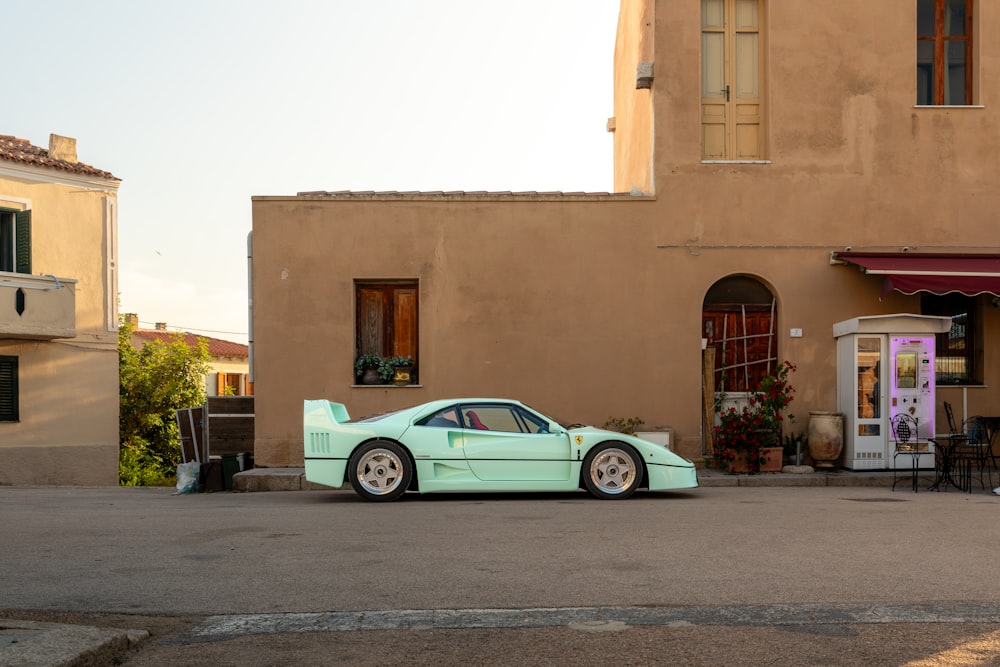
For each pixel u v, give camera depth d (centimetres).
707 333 1647
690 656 466
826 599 581
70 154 2523
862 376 1514
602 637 500
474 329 1603
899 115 1622
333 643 495
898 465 1500
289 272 1598
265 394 1588
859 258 1573
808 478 1452
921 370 1500
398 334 1631
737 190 1616
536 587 617
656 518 955
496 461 1184
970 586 616
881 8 1623
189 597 598
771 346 1641
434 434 1186
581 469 1191
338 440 1186
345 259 1602
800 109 1617
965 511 1021
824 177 1617
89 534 865
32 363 2322
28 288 2234
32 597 600
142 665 462
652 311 1605
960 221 1623
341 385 1593
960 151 1628
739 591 602
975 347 1648
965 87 1673
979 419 1523
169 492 1630
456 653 475
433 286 1603
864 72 1623
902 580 634
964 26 1681
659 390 1599
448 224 1605
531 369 1602
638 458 1192
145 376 3206
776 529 868
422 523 924
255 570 680
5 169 2233
